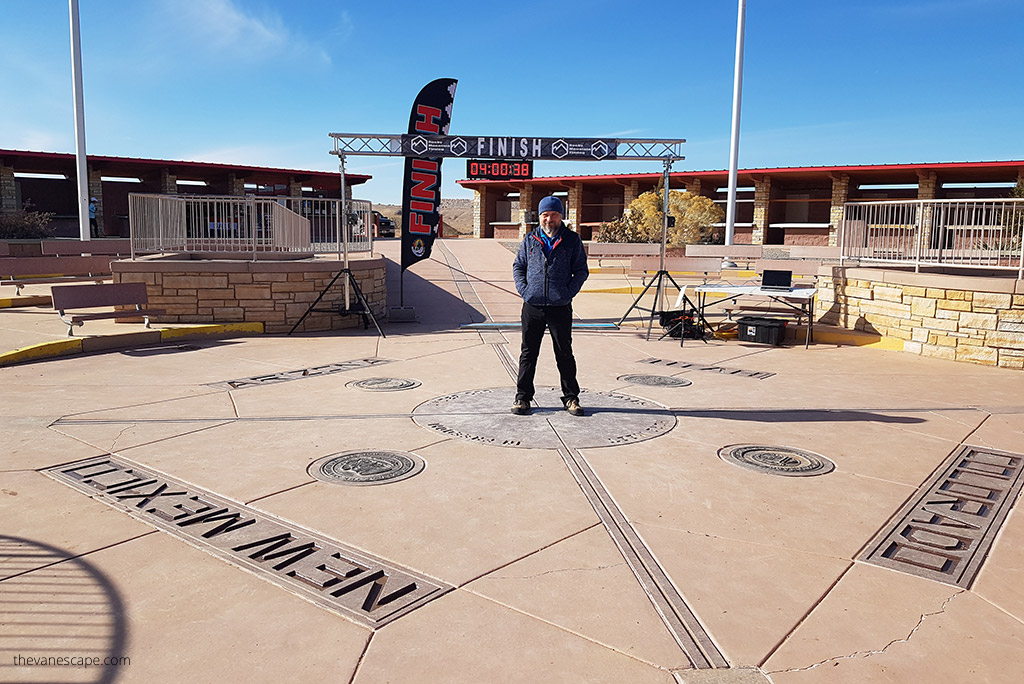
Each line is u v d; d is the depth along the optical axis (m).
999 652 2.73
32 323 10.80
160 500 4.16
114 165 28.95
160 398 6.70
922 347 9.52
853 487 4.48
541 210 5.93
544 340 10.58
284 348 9.81
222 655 2.66
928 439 5.53
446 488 4.39
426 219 12.56
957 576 3.34
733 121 21.80
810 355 9.52
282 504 4.11
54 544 3.56
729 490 4.41
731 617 2.97
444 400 6.68
